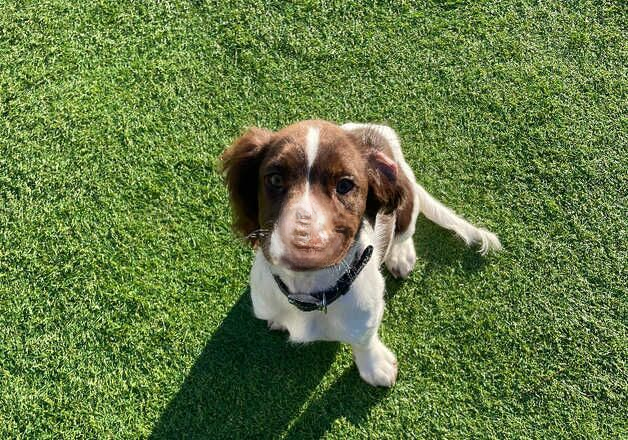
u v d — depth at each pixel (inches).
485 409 31.9
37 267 33.9
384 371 31.5
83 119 37.2
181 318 33.1
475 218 35.8
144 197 35.5
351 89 38.3
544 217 35.7
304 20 39.6
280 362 32.3
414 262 34.2
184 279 33.9
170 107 37.6
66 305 33.2
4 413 31.3
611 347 33.0
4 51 38.9
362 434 31.3
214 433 31.2
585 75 38.9
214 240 34.6
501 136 37.4
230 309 33.3
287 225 20.5
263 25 39.5
